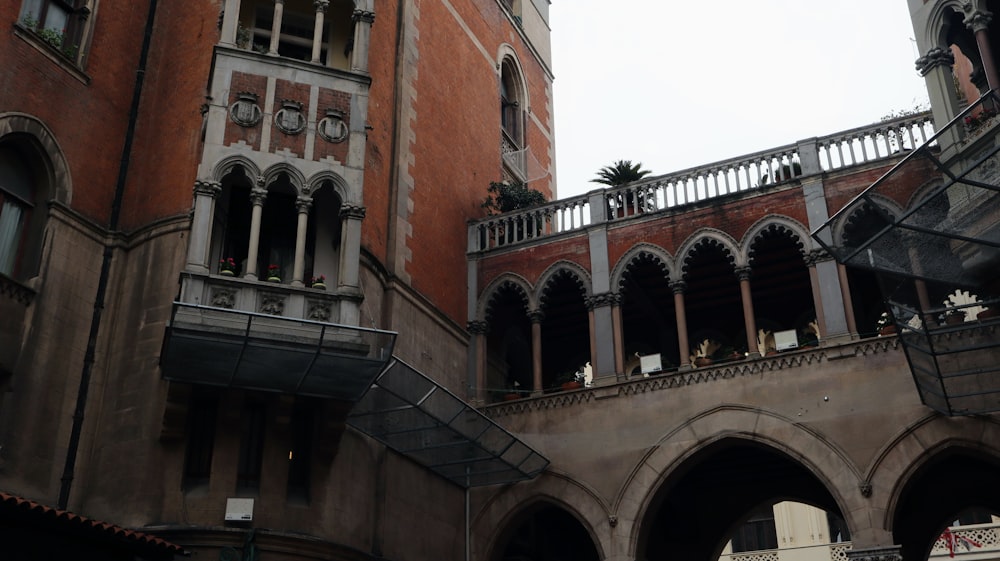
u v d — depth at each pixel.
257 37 22.98
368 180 23.23
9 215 19.16
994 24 21.89
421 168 26.19
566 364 30.73
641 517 22.45
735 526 28.16
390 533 21.34
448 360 25.33
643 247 25.05
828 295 22.50
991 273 17.59
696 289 27.97
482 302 26.89
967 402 19.47
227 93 20.03
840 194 23.14
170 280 19.92
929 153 15.05
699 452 22.47
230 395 18.81
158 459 18.39
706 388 22.91
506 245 27.22
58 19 20.92
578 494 23.34
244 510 18.14
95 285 20.22
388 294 23.25
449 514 23.86
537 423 24.53
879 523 20.14
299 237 19.53
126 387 19.38
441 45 29.16
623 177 32.28
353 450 20.80
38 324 18.67
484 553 24.00
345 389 18.98
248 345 17.41
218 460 18.45
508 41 35.25
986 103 19.88
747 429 22.05
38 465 18.06
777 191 23.91
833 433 21.25
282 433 19.19
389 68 25.55
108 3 21.98
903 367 21.17
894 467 20.50
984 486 24.95
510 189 29.62
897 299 18.52
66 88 20.41
